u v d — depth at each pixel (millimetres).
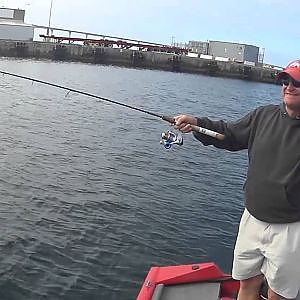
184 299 4828
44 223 11023
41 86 45531
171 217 12219
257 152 3721
